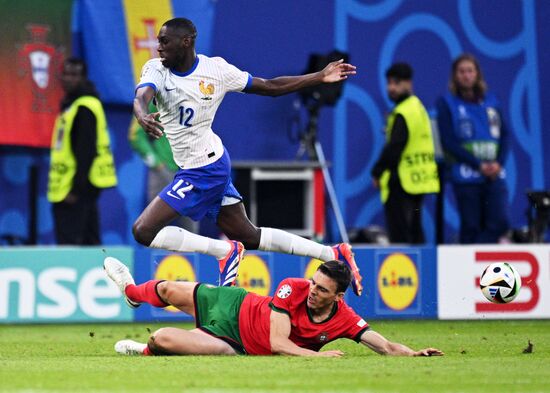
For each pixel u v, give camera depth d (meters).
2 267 43.34
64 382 24.06
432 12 58.78
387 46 58.19
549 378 25.25
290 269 44.84
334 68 33.38
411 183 49.12
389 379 24.69
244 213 34.69
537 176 59.78
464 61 51.94
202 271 44.41
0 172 53.00
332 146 57.12
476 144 52.09
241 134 56.53
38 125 52.56
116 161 54.53
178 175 33.53
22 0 52.16
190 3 54.88
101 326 43.72
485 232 52.56
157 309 45.22
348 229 56.75
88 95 48.56
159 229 33.22
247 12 56.47
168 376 25.09
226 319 29.92
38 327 43.41
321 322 29.70
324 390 22.72
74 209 48.50
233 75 32.78
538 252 45.97
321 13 57.56
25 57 52.25
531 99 59.88
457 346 35.28
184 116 32.69
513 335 39.72
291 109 57.03
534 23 59.94
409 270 45.78
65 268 43.94
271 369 26.39
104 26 53.84
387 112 57.84
